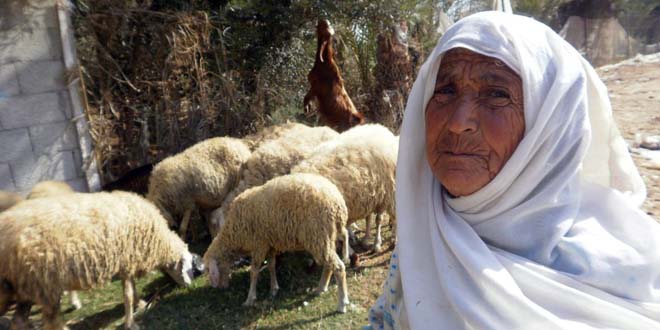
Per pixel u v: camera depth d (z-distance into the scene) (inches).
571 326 34.2
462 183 35.7
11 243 124.4
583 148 37.4
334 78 273.6
